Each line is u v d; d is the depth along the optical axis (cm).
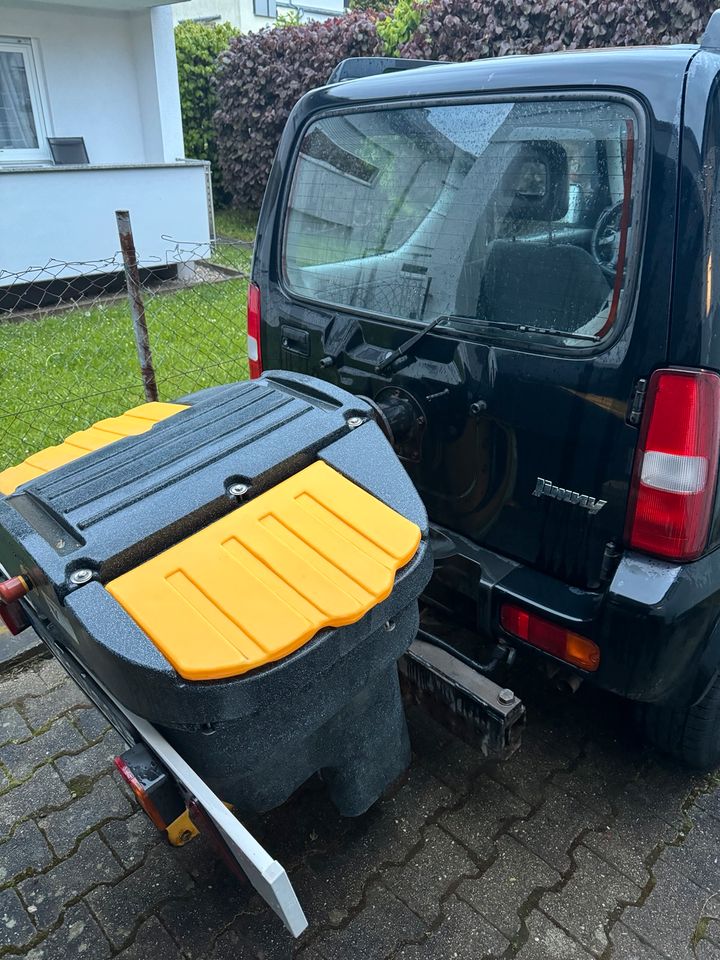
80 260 767
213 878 207
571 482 179
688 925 191
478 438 197
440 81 203
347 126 229
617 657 175
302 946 188
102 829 222
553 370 176
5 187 692
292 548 144
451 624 222
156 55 865
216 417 174
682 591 167
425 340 204
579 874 204
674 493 162
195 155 1188
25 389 520
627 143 161
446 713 194
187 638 127
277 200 256
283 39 1001
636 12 680
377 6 1686
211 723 131
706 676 191
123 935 193
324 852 212
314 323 240
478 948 187
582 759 238
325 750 171
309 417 170
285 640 129
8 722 261
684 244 153
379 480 161
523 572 195
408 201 211
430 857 210
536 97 179
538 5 744
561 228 175
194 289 769
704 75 154
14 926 196
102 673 138
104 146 902
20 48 803
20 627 201
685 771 235
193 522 146
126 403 503
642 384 162
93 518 144
